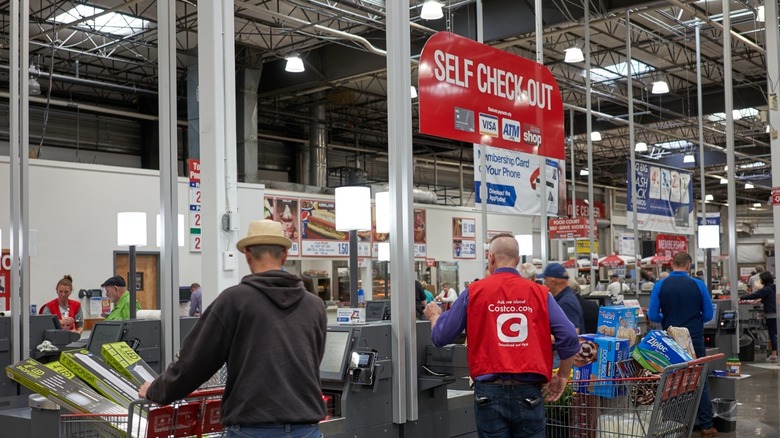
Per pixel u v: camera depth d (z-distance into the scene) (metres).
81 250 13.49
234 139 5.43
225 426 2.85
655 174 15.29
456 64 5.10
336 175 26.55
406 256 4.41
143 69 19.59
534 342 3.80
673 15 17.44
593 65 20.88
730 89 11.29
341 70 18.25
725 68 11.35
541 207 9.18
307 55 18.52
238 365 2.78
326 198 19.28
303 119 22.81
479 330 3.85
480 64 5.31
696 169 34.41
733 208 11.02
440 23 15.47
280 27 16.00
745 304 14.06
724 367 7.71
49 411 4.15
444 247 22.06
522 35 15.87
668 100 24.28
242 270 12.07
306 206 18.70
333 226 19.34
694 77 22.61
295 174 24.28
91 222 13.68
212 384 4.18
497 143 5.42
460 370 4.43
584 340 4.72
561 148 6.07
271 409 2.73
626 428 4.11
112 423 3.42
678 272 7.22
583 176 36.16
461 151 28.22
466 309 3.90
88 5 14.34
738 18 16.98
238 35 17.16
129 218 6.21
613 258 19.23
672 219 15.68
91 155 20.11
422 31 15.23
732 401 7.30
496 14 14.80
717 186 40.22
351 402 3.99
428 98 4.86
